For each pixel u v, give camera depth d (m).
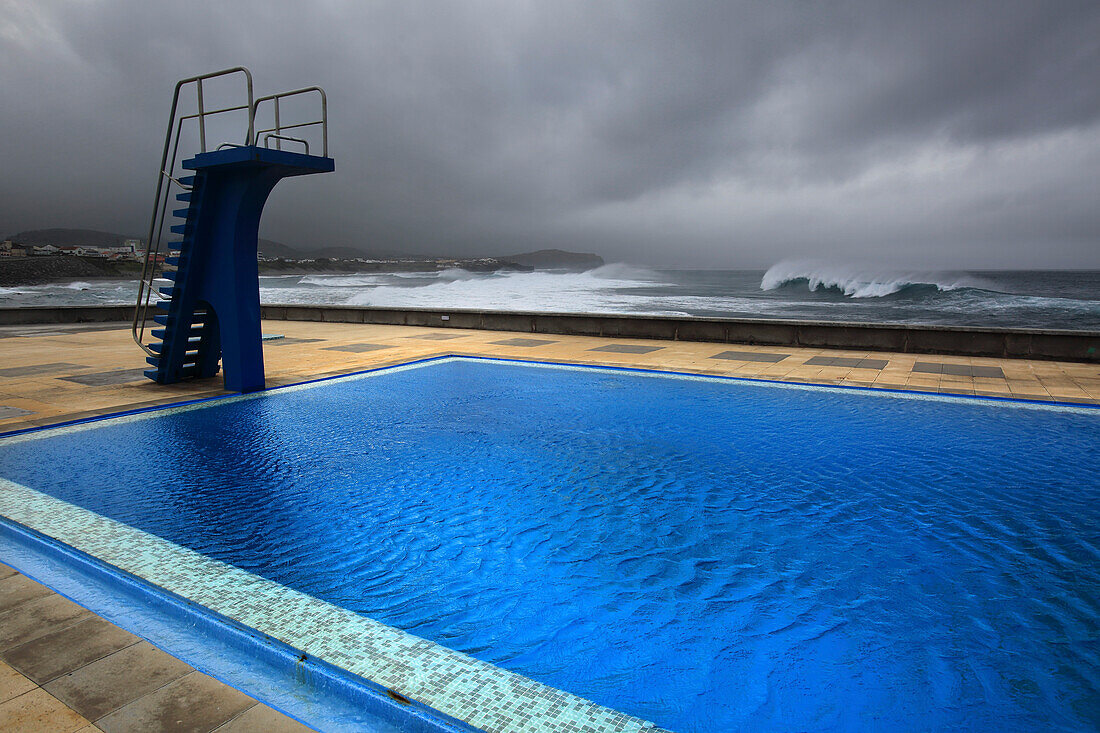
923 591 3.25
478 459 5.57
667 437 6.30
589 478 5.07
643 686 2.47
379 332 15.23
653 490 4.80
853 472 5.22
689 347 12.54
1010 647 2.76
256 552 3.70
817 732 2.22
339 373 9.70
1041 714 2.32
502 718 2.25
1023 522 4.17
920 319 33.91
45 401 7.70
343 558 3.64
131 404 7.56
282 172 7.67
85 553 3.63
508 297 49.88
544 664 2.62
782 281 62.16
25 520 4.14
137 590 3.21
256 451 5.80
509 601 3.15
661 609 3.08
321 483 4.95
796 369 10.03
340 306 17.64
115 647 2.71
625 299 48.25
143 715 2.23
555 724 2.23
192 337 9.43
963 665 2.62
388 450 5.84
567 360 10.95
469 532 4.02
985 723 2.27
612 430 6.56
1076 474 5.16
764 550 3.76
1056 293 54.97
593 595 3.22
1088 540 3.89
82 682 2.43
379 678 2.47
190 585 3.27
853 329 12.07
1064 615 3.02
